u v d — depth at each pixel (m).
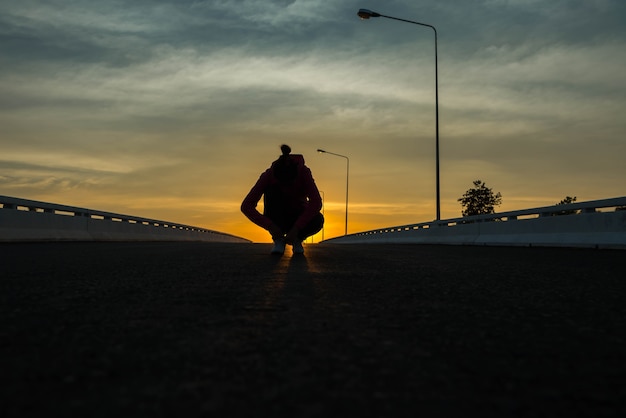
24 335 2.96
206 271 6.53
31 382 2.15
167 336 2.97
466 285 5.40
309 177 9.89
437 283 5.55
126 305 3.95
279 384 2.16
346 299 4.37
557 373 2.37
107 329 3.13
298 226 9.80
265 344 2.81
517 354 2.69
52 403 1.92
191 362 2.46
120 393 2.03
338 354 2.63
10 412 1.83
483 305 4.15
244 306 3.95
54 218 16.38
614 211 12.33
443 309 3.96
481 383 2.22
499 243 16.84
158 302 4.10
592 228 12.97
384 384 2.18
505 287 5.26
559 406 1.96
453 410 1.91
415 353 2.68
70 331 3.07
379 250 13.98
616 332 3.22
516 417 1.85
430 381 2.23
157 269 6.71
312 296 4.51
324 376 2.27
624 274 6.61
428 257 10.11
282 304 4.07
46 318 3.43
